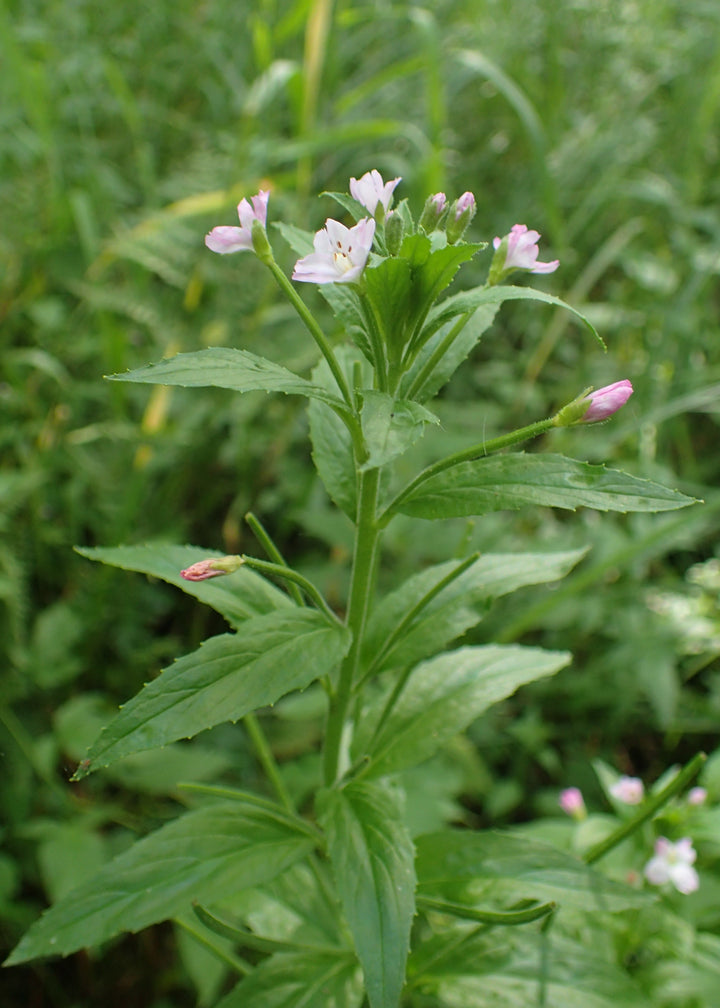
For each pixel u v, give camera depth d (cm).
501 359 50
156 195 47
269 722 35
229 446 40
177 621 39
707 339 49
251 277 44
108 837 31
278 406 42
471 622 21
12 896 30
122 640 35
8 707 32
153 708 18
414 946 26
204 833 21
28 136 44
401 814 20
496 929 23
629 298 52
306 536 41
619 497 18
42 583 37
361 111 54
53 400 39
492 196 54
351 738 23
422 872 21
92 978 30
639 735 39
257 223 19
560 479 19
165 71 55
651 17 57
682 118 58
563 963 22
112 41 54
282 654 19
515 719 38
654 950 25
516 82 56
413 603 22
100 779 31
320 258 19
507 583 21
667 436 44
